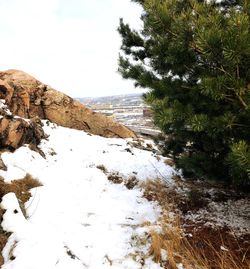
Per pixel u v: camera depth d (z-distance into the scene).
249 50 3.53
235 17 3.60
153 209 5.98
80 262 4.14
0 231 4.63
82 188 6.92
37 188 6.30
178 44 4.29
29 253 4.08
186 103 4.94
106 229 5.11
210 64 4.27
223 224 5.10
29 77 13.02
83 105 13.85
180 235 4.85
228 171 5.01
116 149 10.79
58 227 5.00
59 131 11.61
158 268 4.11
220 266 3.92
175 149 6.54
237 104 4.17
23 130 8.23
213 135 4.43
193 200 6.11
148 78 5.30
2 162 6.62
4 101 10.03
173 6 4.46
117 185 7.48
